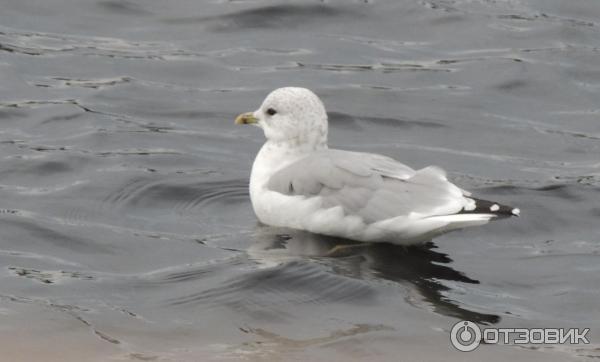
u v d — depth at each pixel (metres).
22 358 11.27
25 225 14.25
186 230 14.35
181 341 11.67
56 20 21.52
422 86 19.62
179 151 16.91
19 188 15.40
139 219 14.68
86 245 13.84
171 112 18.44
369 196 13.49
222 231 14.30
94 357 11.33
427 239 13.84
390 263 13.38
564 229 14.62
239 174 16.20
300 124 14.59
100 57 20.20
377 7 22.36
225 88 19.34
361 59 20.53
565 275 13.33
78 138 17.19
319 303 12.48
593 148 17.53
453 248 13.96
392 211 13.33
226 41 21.05
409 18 22.08
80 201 15.05
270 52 20.67
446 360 11.43
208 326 11.98
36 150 16.64
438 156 17.16
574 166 16.83
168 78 19.62
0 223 14.28
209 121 18.19
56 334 11.73
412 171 13.74
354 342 11.70
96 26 21.42
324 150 14.41
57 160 16.25
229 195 15.50
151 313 12.22
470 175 16.39
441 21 21.97
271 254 13.52
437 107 18.92
